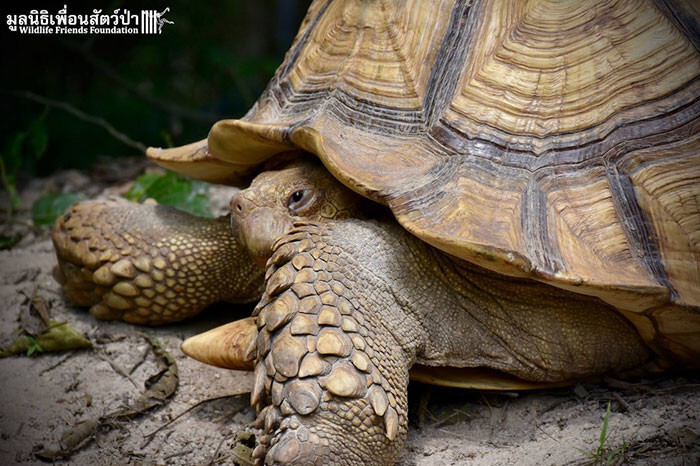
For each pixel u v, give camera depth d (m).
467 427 2.27
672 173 2.16
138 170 5.23
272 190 2.35
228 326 2.28
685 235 2.12
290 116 2.51
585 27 2.32
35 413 2.49
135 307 2.87
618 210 2.13
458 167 2.18
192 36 7.50
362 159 2.22
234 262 2.82
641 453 2.00
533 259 1.98
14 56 6.25
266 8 9.35
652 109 2.23
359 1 2.55
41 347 2.83
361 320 1.99
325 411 1.87
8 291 3.28
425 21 2.43
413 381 2.48
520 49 2.32
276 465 1.82
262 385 1.94
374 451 1.93
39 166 6.36
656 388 2.34
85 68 6.70
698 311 2.07
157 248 2.80
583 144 2.20
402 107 2.34
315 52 2.63
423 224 2.03
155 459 2.25
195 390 2.60
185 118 6.94
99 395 2.59
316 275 2.02
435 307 2.20
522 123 2.23
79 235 2.86
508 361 2.27
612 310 2.31
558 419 2.24
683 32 2.34
